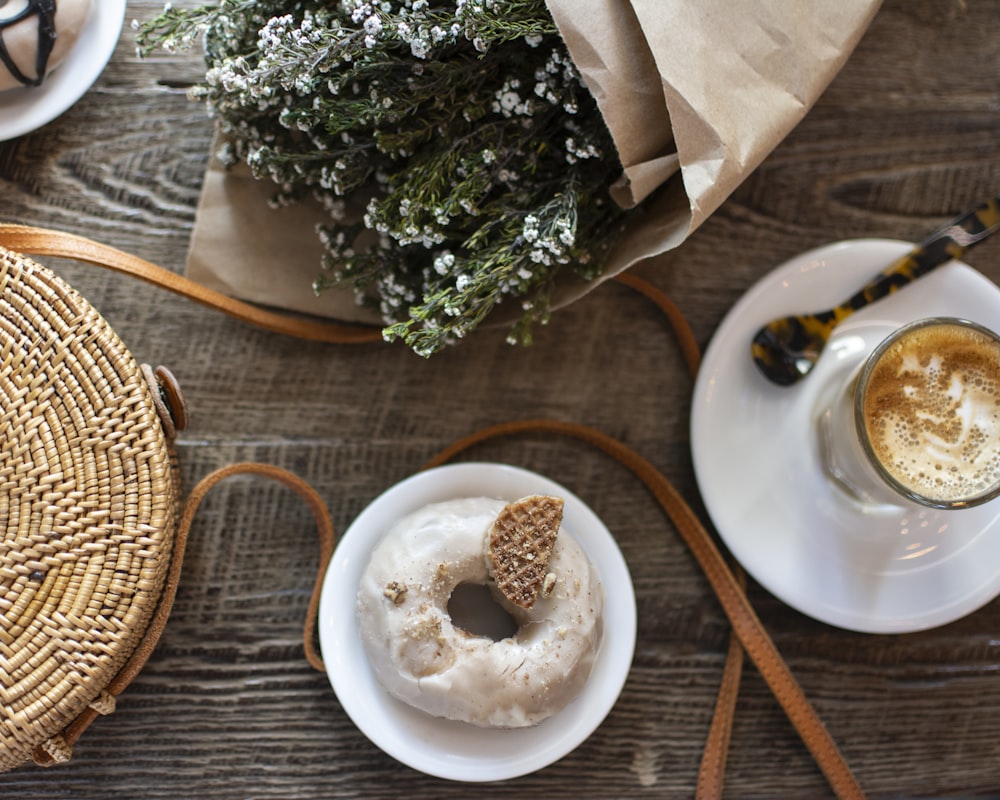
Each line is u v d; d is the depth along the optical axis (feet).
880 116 1.93
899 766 1.91
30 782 1.81
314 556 1.86
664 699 1.89
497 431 1.86
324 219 1.86
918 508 1.85
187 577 1.84
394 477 1.88
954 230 1.86
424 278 1.76
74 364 1.58
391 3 1.62
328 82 1.60
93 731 1.82
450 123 1.66
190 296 1.77
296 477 1.78
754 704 1.90
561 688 1.71
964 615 1.85
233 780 1.83
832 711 1.90
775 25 1.60
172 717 1.83
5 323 1.57
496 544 1.70
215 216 1.84
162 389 1.65
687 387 1.92
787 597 1.83
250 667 1.84
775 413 1.87
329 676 1.74
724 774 1.89
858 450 1.75
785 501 1.85
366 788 1.85
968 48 1.94
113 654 1.57
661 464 1.92
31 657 1.55
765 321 1.86
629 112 1.59
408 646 1.69
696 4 1.57
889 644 1.92
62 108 1.78
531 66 1.66
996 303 1.85
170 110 1.86
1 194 1.83
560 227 1.60
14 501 1.56
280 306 1.85
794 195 1.93
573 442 1.91
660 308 1.92
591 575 1.75
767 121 1.61
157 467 1.59
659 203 1.74
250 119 1.73
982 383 1.75
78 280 1.84
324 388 1.87
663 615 1.90
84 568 1.57
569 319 1.91
